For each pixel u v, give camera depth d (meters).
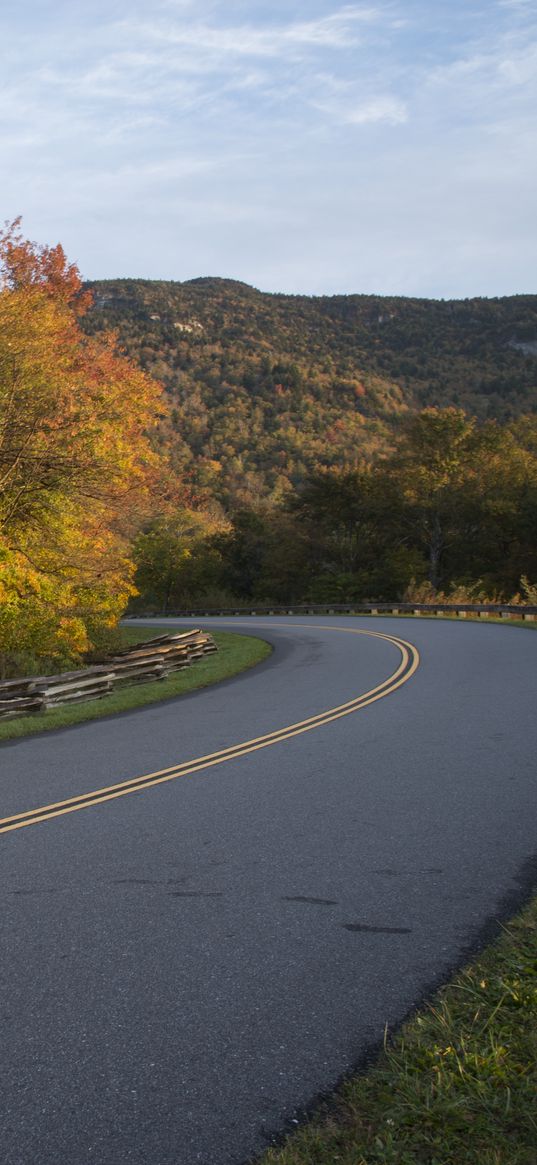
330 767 8.66
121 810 7.28
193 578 80.31
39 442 19.84
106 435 20.61
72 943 4.45
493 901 4.92
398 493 70.50
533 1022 3.43
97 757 10.00
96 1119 2.93
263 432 180.75
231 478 139.25
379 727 10.94
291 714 12.72
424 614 44.25
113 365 25.34
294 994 3.83
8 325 20.53
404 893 5.09
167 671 20.55
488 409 184.50
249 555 83.06
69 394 20.19
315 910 4.86
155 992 3.87
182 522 80.75
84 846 6.23
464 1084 2.99
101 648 26.45
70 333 26.66
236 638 34.66
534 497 65.88
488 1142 2.69
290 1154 2.69
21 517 21.22
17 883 5.44
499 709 11.78
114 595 23.58
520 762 8.44
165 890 5.24
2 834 6.62
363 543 76.44
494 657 19.42
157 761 9.52
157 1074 3.19
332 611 58.25
